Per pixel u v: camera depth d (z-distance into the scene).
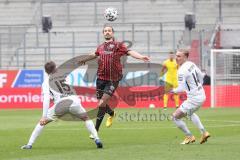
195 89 44.75
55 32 115.50
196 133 55.78
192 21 114.31
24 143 47.22
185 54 45.22
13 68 118.19
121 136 52.91
